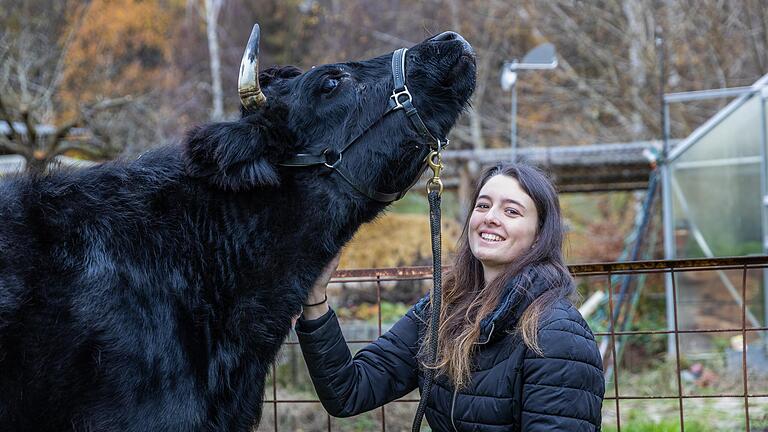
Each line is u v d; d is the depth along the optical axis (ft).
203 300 8.68
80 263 8.17
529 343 8.41
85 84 57.98
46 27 62.75
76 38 61.31
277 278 9.11
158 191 8.97
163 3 72.79
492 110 65.67
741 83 55.88
